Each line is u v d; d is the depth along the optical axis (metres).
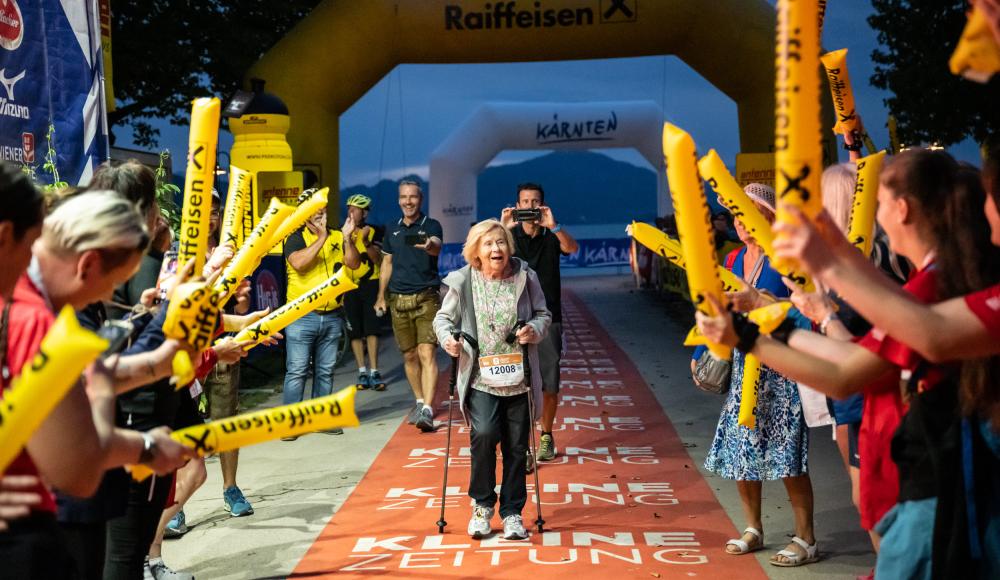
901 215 2.71
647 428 8.45
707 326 2.30
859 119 4.45
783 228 1.96
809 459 7.26
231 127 11.37
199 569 4.98
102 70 6.21
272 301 11.67
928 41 18.48
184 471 4.75
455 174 25.31
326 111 13.93
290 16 18.75
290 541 5.41
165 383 3.62
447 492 6.39
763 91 14.27
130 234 2.36
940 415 2.50
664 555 5.06
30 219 2.14
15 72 5.51
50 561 2.18
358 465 7.21
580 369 12.05
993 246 2.58
